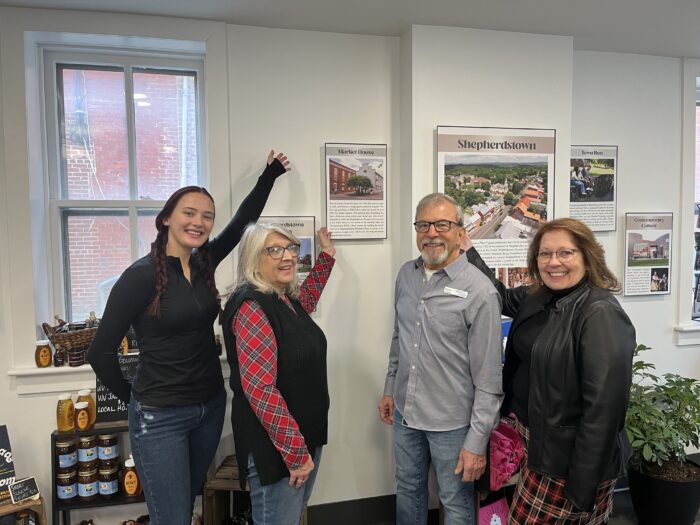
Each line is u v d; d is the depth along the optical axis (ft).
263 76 6.85
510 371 5.06
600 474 3.89
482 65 7.00
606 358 3.92
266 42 6.83
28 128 6.23
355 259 7.30
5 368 6.31
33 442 6.44
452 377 5.31
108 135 6.94
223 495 6.64
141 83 6.98
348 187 7.15
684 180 8.64
